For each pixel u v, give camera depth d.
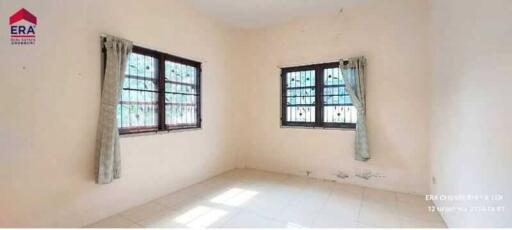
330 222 2.62
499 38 1.52
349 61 3.75
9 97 2.02
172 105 3.59
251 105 4.91
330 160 4.09
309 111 4.32
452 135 2.36
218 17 4.27
